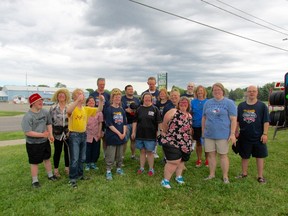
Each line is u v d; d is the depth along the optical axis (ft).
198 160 21.77
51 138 17.47
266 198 14.97
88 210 13.47
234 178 18.51
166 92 22.90
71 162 17.10
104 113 20.30
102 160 23.79
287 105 30.04
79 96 16.85
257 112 17.54
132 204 14.24
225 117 17.31
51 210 13.53
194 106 21.22
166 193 15.76
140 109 19.61
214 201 14.64
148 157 19.49
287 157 24.17
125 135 19.21
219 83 17.60
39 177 18.83
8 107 163.63
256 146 17.76
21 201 14.57
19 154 26.22
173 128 16.62
